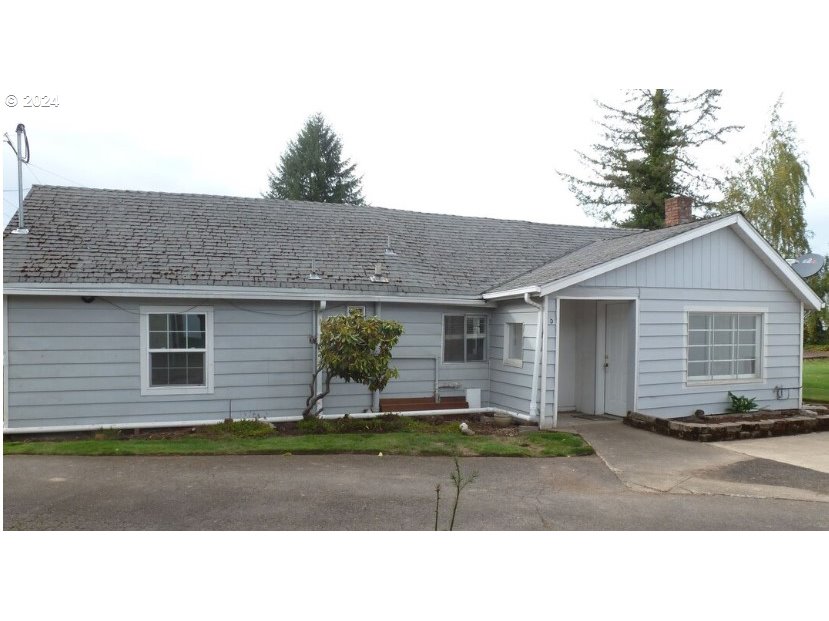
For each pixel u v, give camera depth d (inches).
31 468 314.3
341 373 414.6
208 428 422.9
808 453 375.9
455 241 592.1
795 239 1075.9
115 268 414.9
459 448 371.9
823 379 761.6
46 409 401.4
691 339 483.8
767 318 512.1
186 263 440.5
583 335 518.6
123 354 415.8
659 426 427.2
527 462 347.9
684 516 257.1
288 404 454.0
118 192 531.2
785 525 246.1
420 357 491.5
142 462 330.6
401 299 468.8
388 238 537.0
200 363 434.6
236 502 264.7
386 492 283.3
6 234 430.9
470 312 509.4
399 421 448.1
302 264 476.7
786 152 1082.1
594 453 370.6
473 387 510.0
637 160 1346.0
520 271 544.1
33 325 398.6
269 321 448.5
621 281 454.9
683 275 477.1
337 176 1763.0
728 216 477.4
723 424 418.0
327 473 314.7
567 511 262.4
